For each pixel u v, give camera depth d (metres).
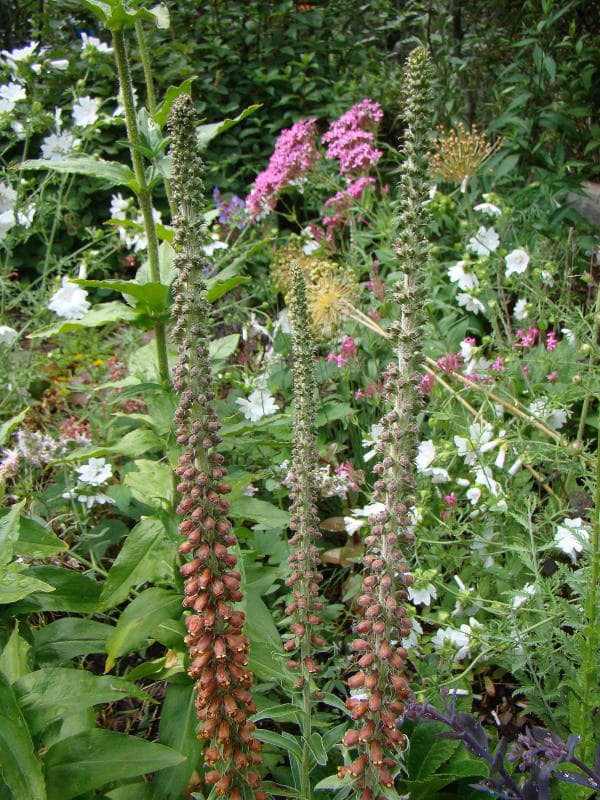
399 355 0.48
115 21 0.73
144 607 0.68
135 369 0.86
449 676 0.83
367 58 2.66
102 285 0.73
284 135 1.57
